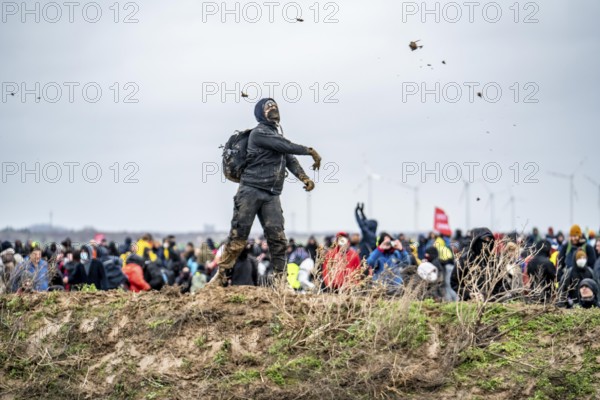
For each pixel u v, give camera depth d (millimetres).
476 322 44719
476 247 50094
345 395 42281
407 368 43125
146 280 63625
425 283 51781
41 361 45344
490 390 42500
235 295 46875
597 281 57438
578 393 42094
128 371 44344
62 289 58188
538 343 44375
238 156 48250
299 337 44656
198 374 43656
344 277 46406
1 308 48094
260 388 42656
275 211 48438
